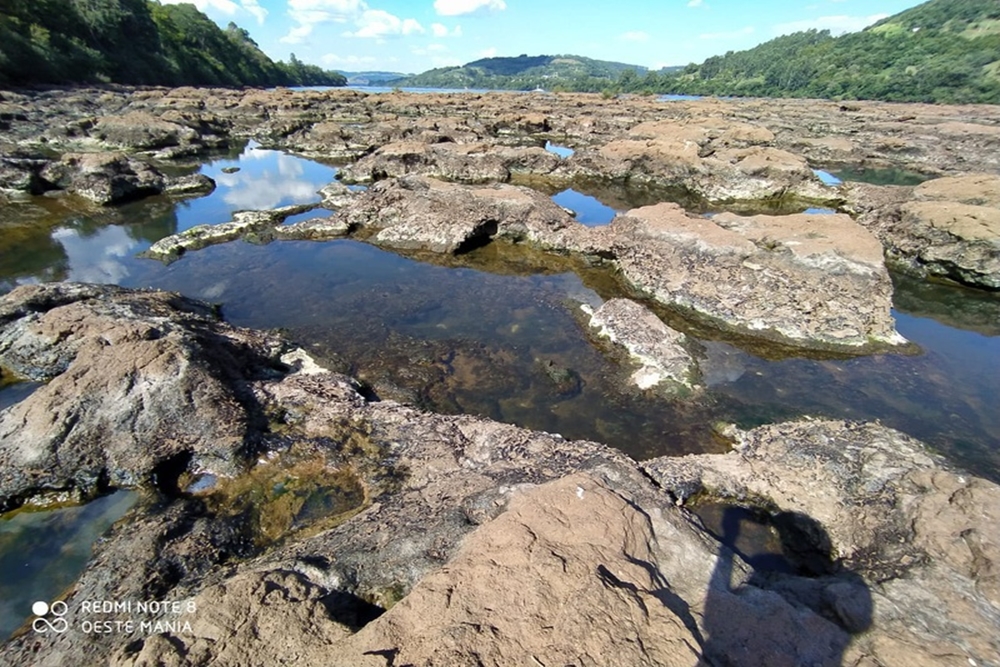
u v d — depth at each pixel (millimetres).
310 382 9680
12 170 22500
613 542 5324
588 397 10406
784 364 11734
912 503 6531
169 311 11648
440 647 4195
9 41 48938
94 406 7996
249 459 7906
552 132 43125
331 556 5910
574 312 13789
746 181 25625
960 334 13336
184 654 4484
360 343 12172
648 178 28859
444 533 6031
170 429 7988
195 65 83438
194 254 17203
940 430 9805
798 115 50750
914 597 5328
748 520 7359
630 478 6949
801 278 13328
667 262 14922
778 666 4457
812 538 6875
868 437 8016
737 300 13414
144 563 6129
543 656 4145
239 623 4770
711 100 74250
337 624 4812
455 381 10836
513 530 5355
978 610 5113
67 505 7379
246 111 48844
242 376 9828
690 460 8148
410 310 13781
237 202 23250
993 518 5969
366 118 48344
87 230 19328
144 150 33031
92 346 8867
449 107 58062
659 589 4988
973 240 15789
